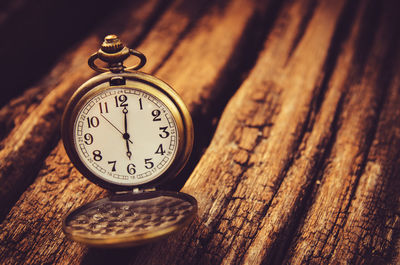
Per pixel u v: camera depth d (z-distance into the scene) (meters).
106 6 0.37
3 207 0.24
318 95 0.29
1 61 0.32
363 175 0.25
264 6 0.36
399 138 0.27
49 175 0.25
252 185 0.25
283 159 0.26
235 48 0.33
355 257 0.22
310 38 0.33
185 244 0.23
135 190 0.23
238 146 0.27
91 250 0.23
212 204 0.24
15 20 0.35
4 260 0.22
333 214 0.24
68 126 0.23
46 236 0.23
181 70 0.31
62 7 0.37
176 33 0.34
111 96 0.23
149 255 0.22
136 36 0.34
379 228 0.23
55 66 0.32
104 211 0.22
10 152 0.26
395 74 0.31
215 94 0.29
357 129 0.28
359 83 0.30
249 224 0.23
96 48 0.33
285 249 0.23
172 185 0.25
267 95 0.29
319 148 0.27
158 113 0.23
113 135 0.23
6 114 0.29
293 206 0.24
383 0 0.36
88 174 0.23
